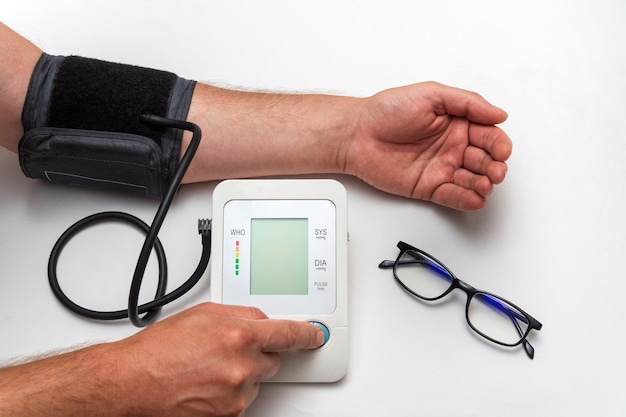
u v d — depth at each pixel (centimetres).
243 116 80
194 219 80
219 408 61
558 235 80
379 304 77
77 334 76
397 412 73
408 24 89
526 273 79
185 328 61
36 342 75
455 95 75
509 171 83
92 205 81
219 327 61
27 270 78
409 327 76
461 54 88
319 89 86
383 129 78
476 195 77
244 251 73
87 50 87
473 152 77
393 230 80
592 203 81
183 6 89
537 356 76
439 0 90
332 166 82
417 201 81
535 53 88
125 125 75
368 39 88
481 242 80
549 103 86
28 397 58
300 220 74
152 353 60
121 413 59
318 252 73
